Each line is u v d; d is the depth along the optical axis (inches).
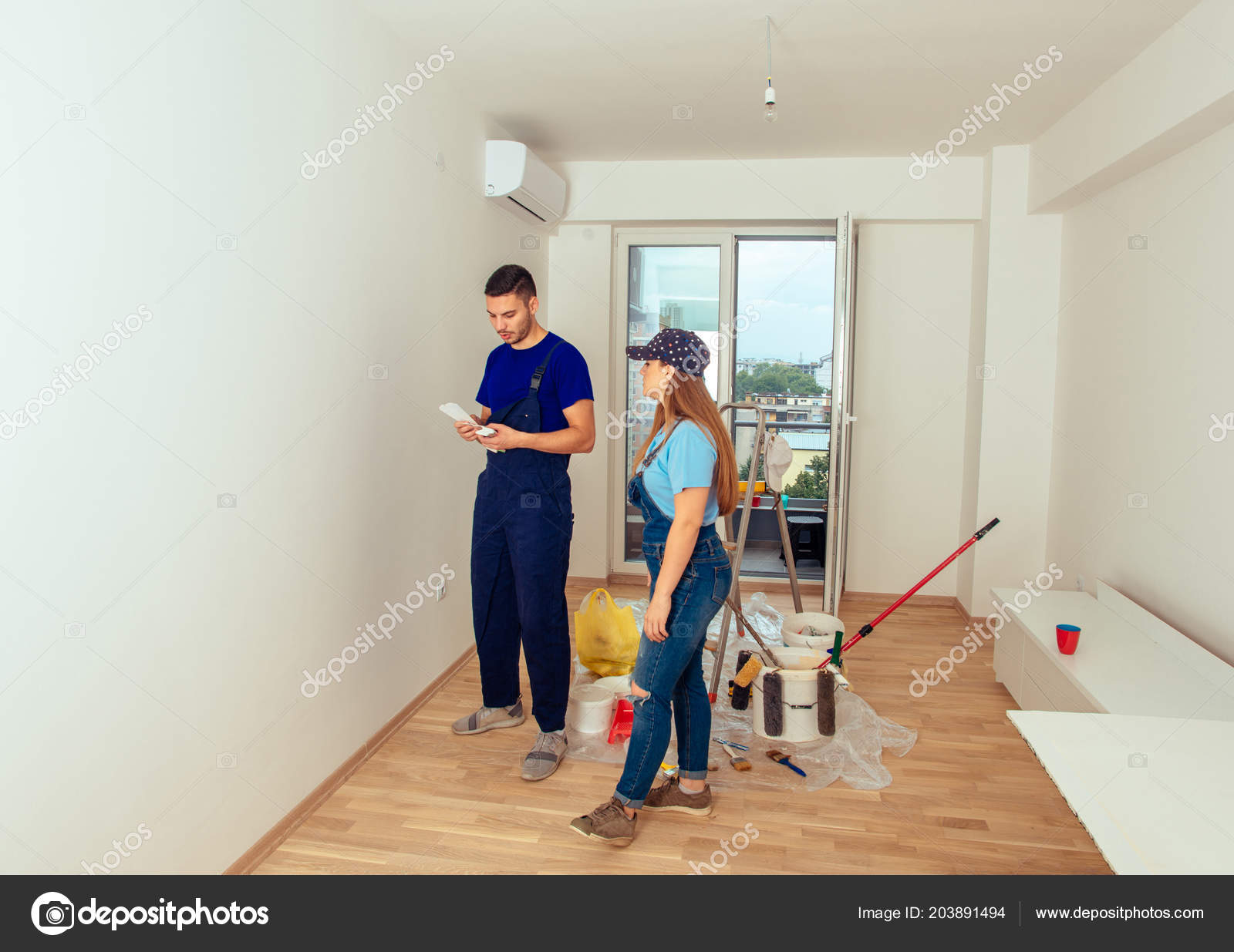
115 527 63.1
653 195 177.3
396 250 111.3
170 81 67.8
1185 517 109.7
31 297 55.2
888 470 183.5
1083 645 109.0
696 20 106.1
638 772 85.4
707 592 82.6
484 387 108.3
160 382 67.4
